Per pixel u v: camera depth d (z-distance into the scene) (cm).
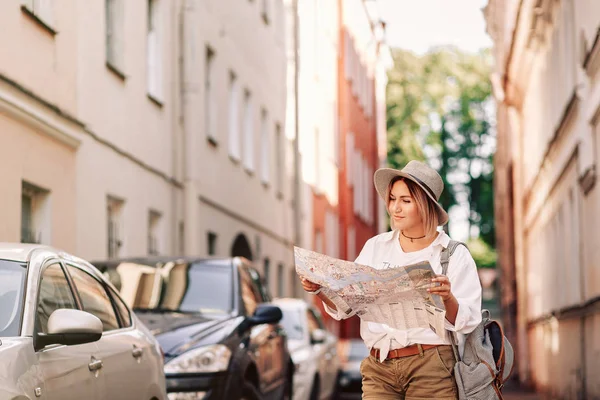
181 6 2206
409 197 570
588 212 1773
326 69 4194
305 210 3672
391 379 580
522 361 3506
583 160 1770
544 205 2686
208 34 2381
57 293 653
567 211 2136
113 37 1780
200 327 1058
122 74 1762
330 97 4291
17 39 1299
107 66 1683
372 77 5741
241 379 1034
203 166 2305
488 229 6831
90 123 1588
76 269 717
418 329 568
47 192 1422
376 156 5800
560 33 2128
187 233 2169
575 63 1862
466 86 6625
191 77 2200
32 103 1339
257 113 3023
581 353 1928
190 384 988
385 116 6475
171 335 1031
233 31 2694
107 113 1681
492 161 6712
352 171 4878
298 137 3356
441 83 6581
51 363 588
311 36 3822
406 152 6391
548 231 2606
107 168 1675
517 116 3528
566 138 2084
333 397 1909
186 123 2184
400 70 6550
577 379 2002
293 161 3366
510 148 3919
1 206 1246
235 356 1034
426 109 6531
